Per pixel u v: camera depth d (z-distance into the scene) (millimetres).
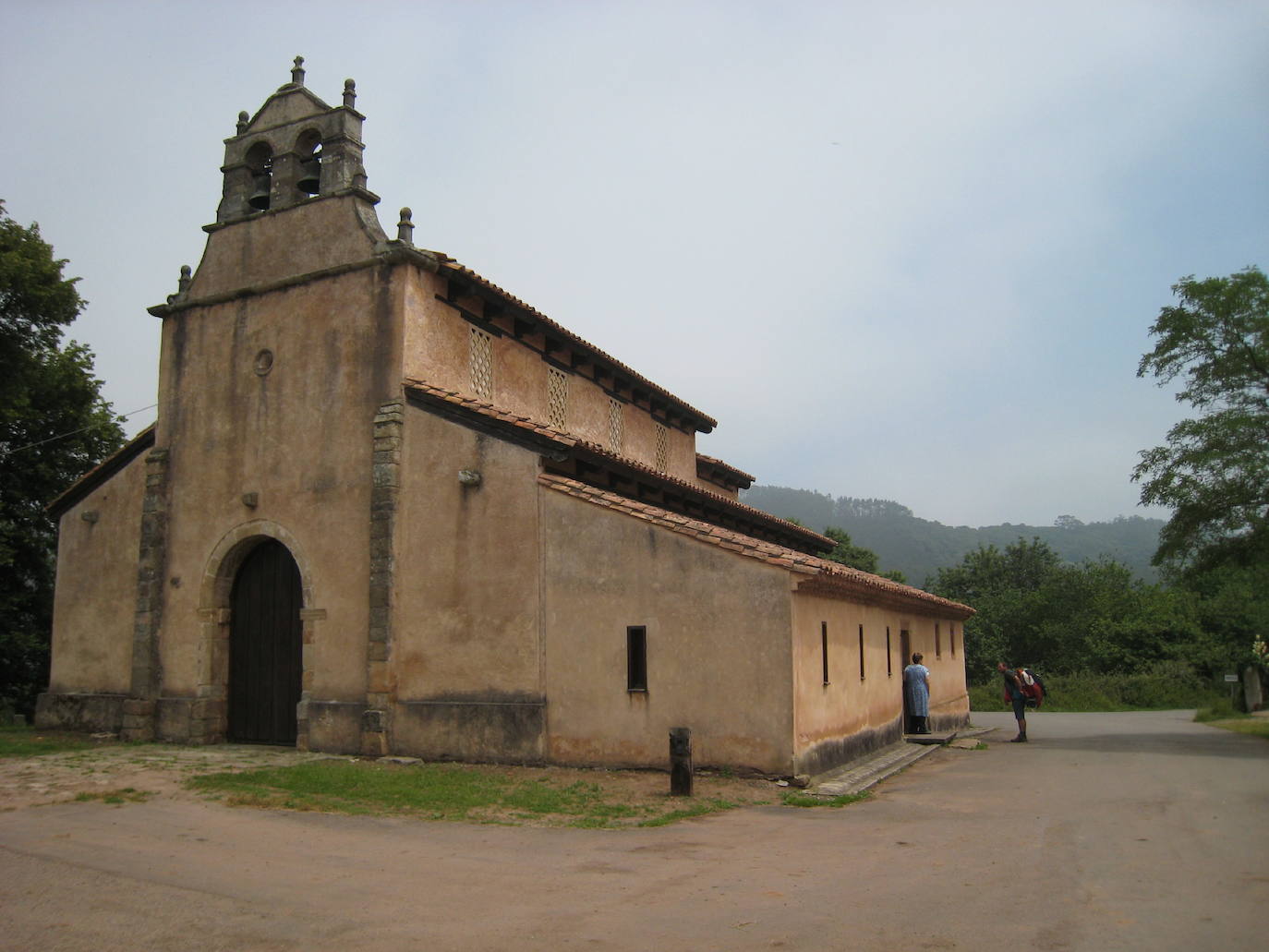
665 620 13578
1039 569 67375
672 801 11516
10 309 25391
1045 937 6043
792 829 10031
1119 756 16938
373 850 8922
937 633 24734
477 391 17688
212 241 18828
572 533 14438
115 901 7094
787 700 12695
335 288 17016
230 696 17641
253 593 17719
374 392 16281
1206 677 44469
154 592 18016
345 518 16188
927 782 13984
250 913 6805
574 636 14164
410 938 6234
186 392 18562
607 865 8344
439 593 15289
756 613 13023
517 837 9602
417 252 16328
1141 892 7109
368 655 15547
